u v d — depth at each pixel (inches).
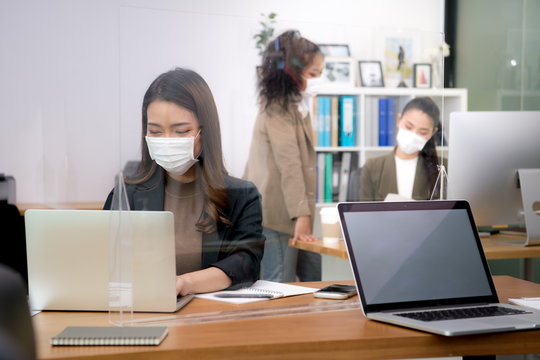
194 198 60.7
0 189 162.9
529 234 97.0
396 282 56.0
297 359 45.7
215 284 61.6
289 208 71.2
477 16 161.9
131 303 53.8
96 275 57.6
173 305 54.9
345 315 55.1
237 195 64.9
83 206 158.7
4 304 22.1
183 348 44.2
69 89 172.4
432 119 82.4
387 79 80.0
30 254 57.9
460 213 61.9
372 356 46.8
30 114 174.7
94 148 169.8
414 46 81.6
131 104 57.4
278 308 57.2
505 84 150.9
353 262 55.1
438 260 58.5
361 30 78.2
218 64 64.1
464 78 168.1
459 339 48.0
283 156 69.6
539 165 99.8
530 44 142.0
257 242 65.7
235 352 44.9
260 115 68.2
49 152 175.9
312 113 74.2
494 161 98.0
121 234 54.2
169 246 54.6
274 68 69.2
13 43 172.9
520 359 125.6
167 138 58.6
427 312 53.9
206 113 61.8
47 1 173.5
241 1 172.1
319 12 175.6
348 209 57.1
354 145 77.4
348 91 76.9
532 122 99.4
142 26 59.1
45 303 58.5
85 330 47.4
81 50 174.1
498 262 144.4
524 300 60.7
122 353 43.3
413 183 82.6
